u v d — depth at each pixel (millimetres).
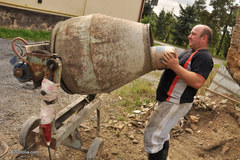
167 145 2703
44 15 11570
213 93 5504
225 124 4277
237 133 4043
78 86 2326
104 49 2166
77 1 12242
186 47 38344
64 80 2295
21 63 2258
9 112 3646
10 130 3182
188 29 37250
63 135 2383
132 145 3439
